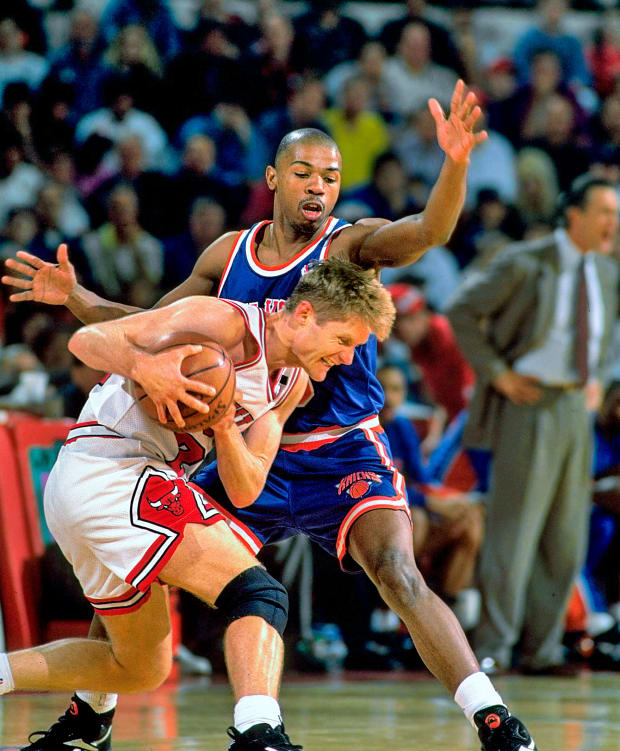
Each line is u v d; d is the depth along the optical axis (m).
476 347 22.92
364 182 38.28
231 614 10.37
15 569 21.78
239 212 36.19
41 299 12.74
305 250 12.82
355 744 13.41
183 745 13.14
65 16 39.38
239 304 11.23
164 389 10.08
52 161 36.31
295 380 11.38
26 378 24.69
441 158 38.56
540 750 12.85
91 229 36.12
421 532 24.31
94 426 11.09
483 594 22.98
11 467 22.42
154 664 11.41
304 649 23.44
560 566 23.28
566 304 22.83
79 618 22.23
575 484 23.27
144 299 31.88
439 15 42.53
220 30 39.25
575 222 22.73
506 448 22.88
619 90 42.28
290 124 38.19
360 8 42.41
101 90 38.03
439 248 36.25
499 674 22.91
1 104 36.78
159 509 10.62
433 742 13.62
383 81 39.78
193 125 37.59
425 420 29.02
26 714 15.99
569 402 22.95
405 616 11.24
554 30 41.84
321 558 24.66
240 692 9.92
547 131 39.59
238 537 12.72
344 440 12.85
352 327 10.81
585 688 20.53
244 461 10.55
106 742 12.45
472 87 40.81
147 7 38.91
